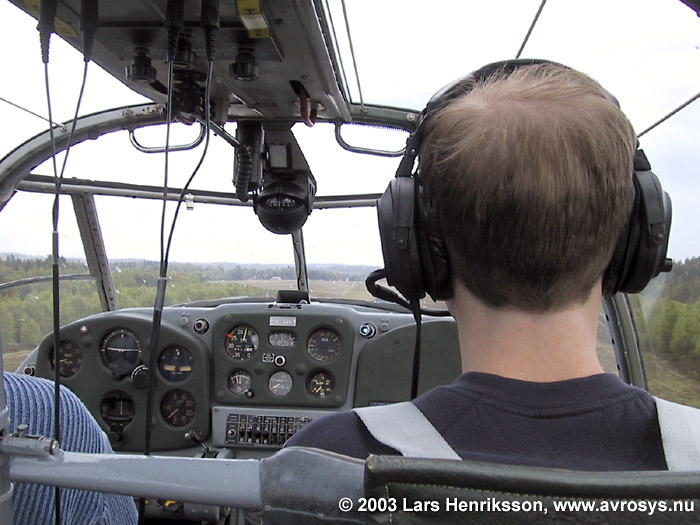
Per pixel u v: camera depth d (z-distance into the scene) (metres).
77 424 1.00
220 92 2.53
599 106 0.60
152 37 1.67
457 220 0.60
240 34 1.67
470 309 0.66
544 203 0.55
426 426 0.61
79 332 3.23
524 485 0.51
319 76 2.26
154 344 1.14
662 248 0.72
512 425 0.59
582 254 0.57
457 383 0.65
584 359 0.62
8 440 0.69
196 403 3.23
